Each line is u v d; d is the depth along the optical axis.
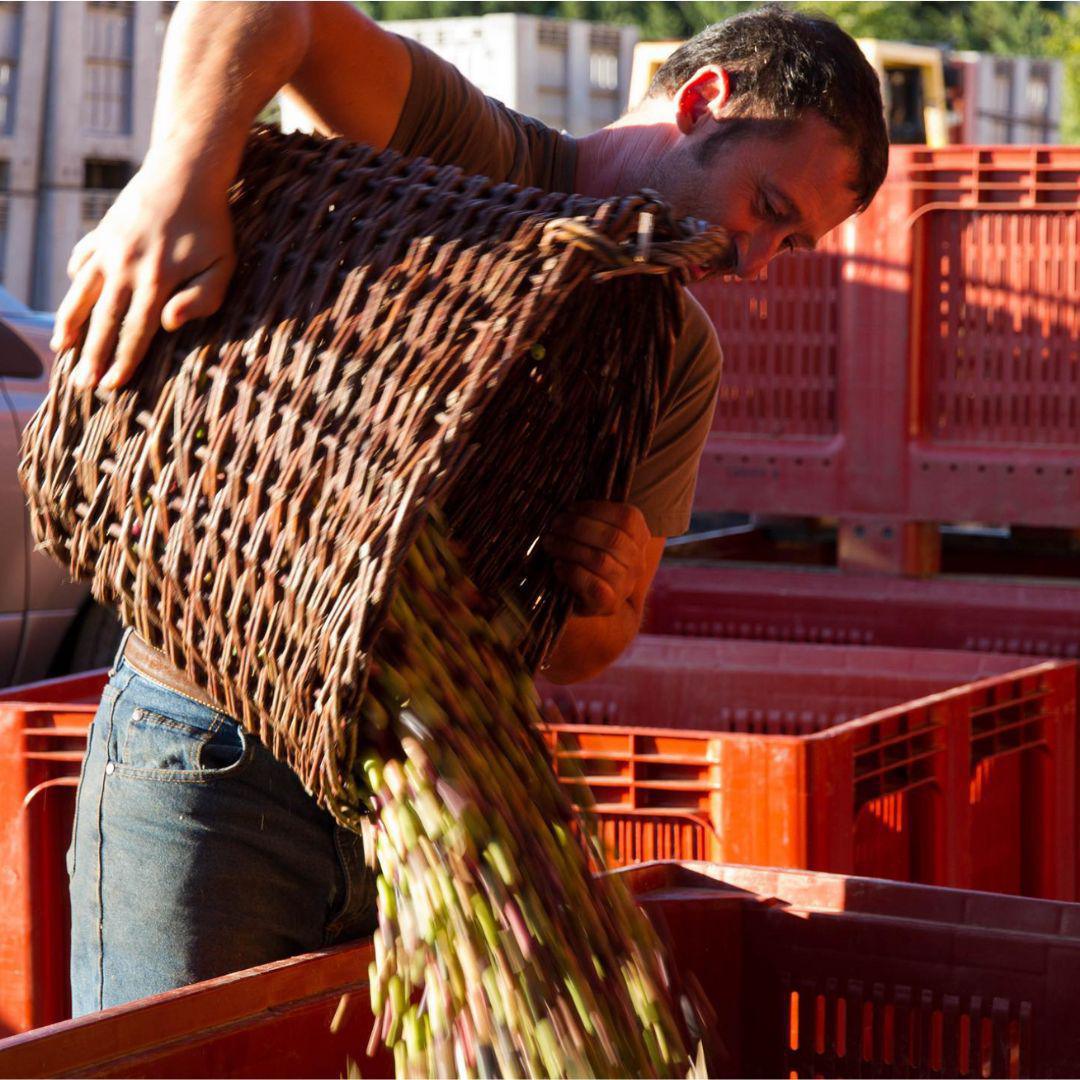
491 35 10.57
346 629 1.41
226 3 1.64
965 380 4.72
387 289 1.51
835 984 2.02
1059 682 3.42
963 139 10.84
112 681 1.96
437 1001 1.50
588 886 1.70
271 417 1.50
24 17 7.98
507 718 1.74
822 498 4.85
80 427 1.65
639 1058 1.60
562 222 1.46
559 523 1.97
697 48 2.07
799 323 4.87
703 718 3.70
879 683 3.58
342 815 1.56
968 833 3.10
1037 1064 1.91
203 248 1.57
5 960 2.74
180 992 1.54
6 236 8.03
